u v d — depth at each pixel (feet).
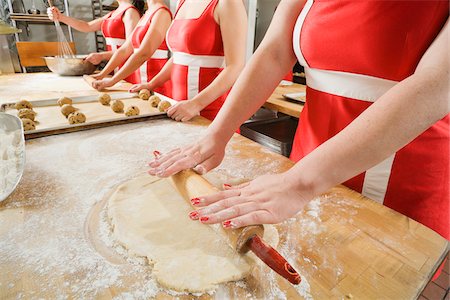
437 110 1.44
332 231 1.83
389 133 1.48
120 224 1.85
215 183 2.39
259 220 1.54
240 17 4.03
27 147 2.91
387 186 2.51
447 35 1.56
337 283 1.46
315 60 2.63
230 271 1.51
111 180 2.41
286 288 1.43
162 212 2.01
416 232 1.83
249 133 4.97
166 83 5.94
